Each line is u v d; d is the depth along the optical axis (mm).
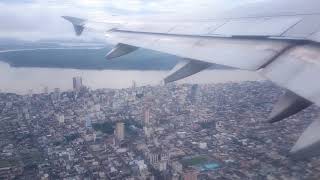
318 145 3400
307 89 4336
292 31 6203
